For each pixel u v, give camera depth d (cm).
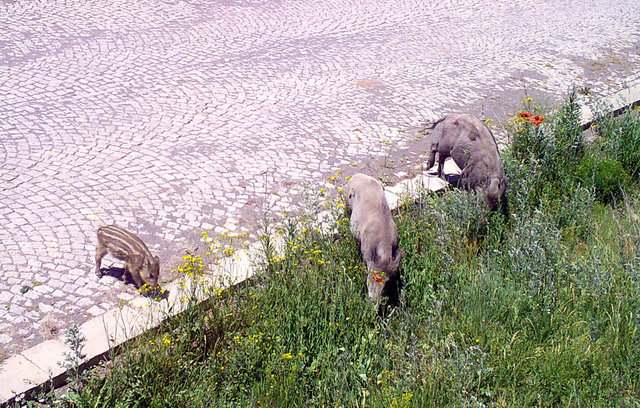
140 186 688
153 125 782
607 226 682
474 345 553
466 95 911
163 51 939
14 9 1004
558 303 588
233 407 508
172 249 621
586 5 1338
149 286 572
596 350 554
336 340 551
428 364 537
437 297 589
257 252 622
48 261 598
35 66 868
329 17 1124
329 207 684
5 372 508
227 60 935
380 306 574
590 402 523
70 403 486
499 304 584
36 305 561
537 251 604
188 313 536
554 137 754
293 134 792
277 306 560
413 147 793
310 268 595
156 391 500
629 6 1356
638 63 1057
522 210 659
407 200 673
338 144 784
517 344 559
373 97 885
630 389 533
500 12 1245
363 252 587
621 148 772
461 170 695
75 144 738
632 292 591
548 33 1157
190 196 682
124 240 579
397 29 1105
